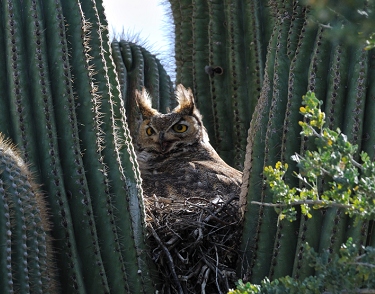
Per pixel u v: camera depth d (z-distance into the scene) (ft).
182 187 46.29
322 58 37.35
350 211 26.35
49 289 31.86
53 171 35.47
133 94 55.83
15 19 36.96
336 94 36.50
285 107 38.27
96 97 37.83
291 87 37.68
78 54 37.68
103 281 35.24
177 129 52.42
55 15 37.27
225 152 51.31
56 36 36.99
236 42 50.72
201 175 46.88
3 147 32.63
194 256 40.16
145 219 38.63
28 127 35.83
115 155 37.55
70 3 38.27
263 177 37.86
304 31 38.32
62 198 35.27
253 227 38.75
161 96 57.72
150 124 53.21
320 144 26.50
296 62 37.99
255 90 50.01
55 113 36.40
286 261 36.11
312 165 26.30
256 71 49.96
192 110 53.11
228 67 51.19
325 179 35.50
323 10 20.77
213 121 52.42
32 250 31.22
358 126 35.86
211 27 51.55
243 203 39.88
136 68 56.39
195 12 53.11
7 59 36.83
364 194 26.02
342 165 27.50
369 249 24.71
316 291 25.62
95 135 37.01
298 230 36.19
